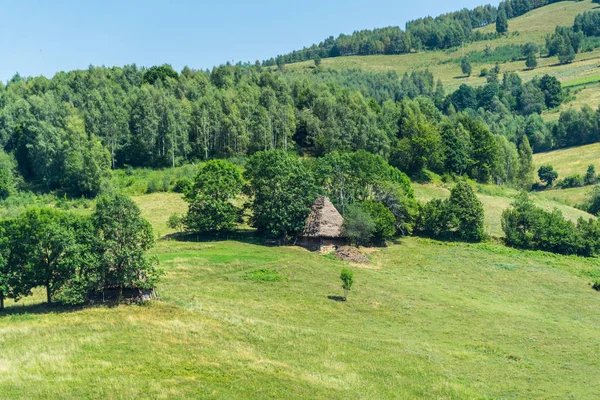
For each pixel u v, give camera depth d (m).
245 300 63.81
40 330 49.53
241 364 45.00
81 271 58.44
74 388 39.03
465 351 53.84
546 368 50.88
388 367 47.69
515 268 91.56
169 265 73.19
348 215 92.25
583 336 61.56
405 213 107.06
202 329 51.94
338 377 44.53
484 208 129.38
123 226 58.56
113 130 147.12
